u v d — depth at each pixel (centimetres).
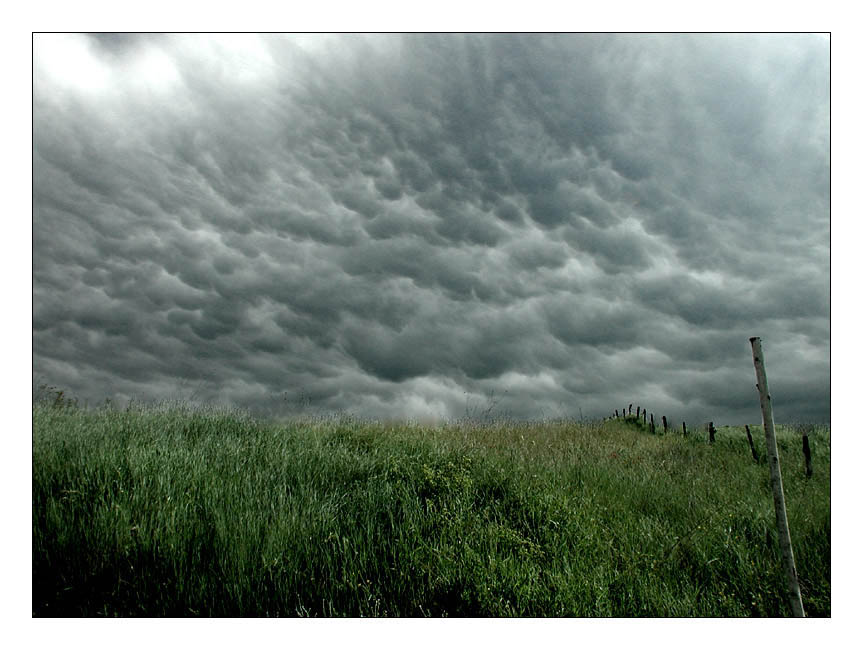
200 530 509
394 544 542
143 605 446
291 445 848
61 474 568
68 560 465
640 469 1000
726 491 862
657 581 527
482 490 721
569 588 483
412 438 995
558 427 1491
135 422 836
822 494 793
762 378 446
